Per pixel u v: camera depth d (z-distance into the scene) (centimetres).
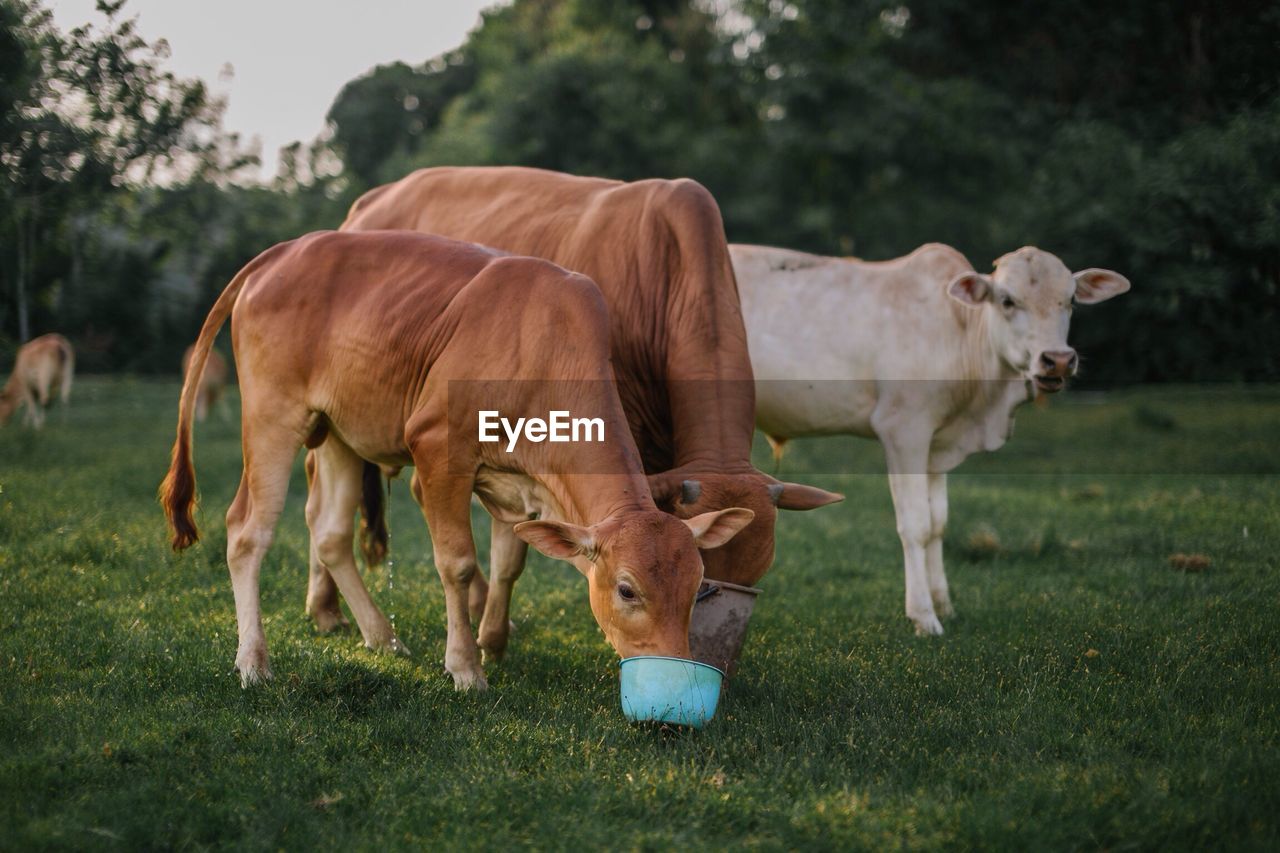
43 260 1409
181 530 564
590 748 442
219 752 428
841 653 591
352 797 397
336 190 2727
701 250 587
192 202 1566
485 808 386
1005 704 503
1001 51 2478
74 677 506
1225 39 2002
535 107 2953
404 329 525
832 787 411
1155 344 1989
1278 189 1728
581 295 498
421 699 489
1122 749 446
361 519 676
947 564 834
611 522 445
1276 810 383
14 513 791
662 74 3136
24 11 1027
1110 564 790
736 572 492
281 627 617
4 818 368
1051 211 2069
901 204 2759
